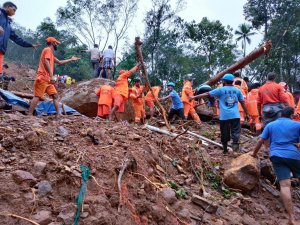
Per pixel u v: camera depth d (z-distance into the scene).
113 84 11.15
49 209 3.39
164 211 4.06
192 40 29.78
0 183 3.47
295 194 6.38
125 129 5.94
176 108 10.98
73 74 34.97
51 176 3.78
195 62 30.61
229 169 5.91
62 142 4.70
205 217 4.43
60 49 36.09
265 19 32.91
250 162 5.80
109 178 4.11
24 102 7.12
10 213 3.18
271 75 7.81
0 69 6.19
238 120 7.08
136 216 3.73
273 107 7.57
